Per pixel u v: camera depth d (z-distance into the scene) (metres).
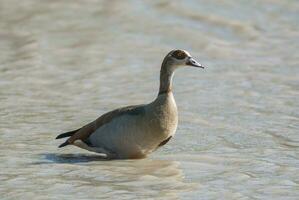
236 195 11.70
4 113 17.05
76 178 12.58
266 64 21.91
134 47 23.88
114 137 13.47
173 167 13.21
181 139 15.04
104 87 19.48
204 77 20.52
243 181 12.41
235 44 24.48
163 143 13.55
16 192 11.87
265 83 19.69
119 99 18.34
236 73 20.89
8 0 30.52
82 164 13.41
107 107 17.61
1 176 12.70
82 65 21.83
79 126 15.99
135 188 12.05
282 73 20.78
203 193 11.80
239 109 17.25
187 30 25.89
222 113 16.95
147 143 13.41
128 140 13.41
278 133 15.38
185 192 11.84
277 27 26.61
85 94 18.83
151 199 11.48
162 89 13.51
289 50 23.64
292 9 29.09
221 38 25.17
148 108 13.40
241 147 14.48
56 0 30.33
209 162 13.52
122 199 11.49
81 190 11.95
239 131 15.54
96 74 20.84
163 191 11.90
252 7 29.19
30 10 28.86
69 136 14.28
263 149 14.32
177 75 20.84
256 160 13.59
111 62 22.17
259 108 17.30
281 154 13.97
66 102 18.06
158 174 12.80
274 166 13.23
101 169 13.09
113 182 12.35
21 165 13.34
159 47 23.94
